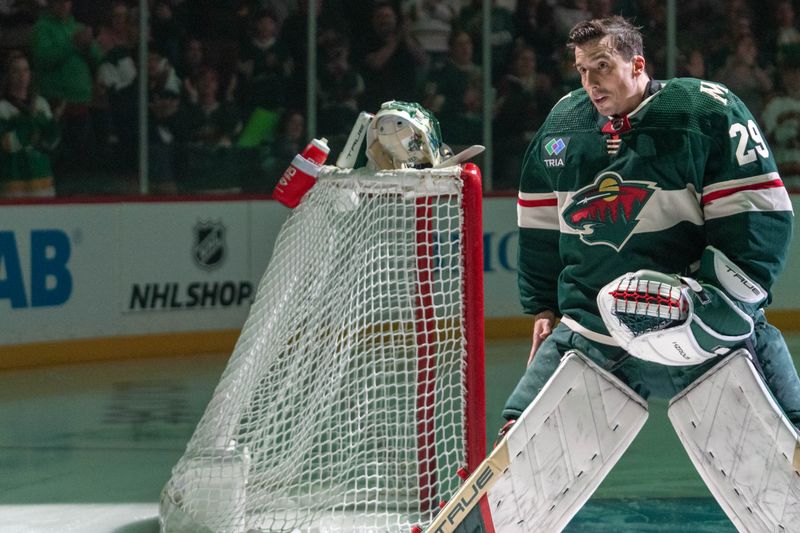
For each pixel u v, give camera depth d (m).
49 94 15.33
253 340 7.11
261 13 16.73
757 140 5.07
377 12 17.47
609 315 4.96
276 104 17.00
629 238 5.25
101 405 12.23
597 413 5.23
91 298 15.14
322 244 6.79
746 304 4.95
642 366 5.26
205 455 7.06
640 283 4.90
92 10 15.56
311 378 7.43
